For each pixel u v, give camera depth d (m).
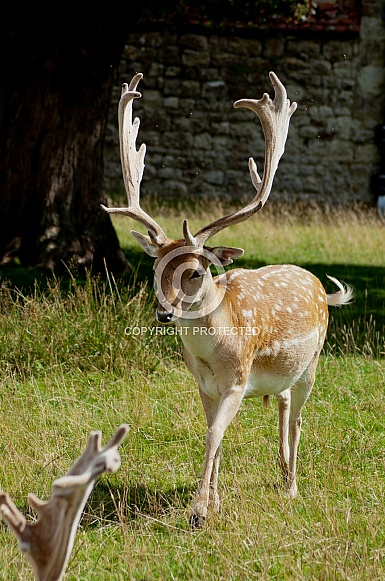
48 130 16.84
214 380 8.35
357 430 10.39
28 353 11.98
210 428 8.09
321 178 28.47
